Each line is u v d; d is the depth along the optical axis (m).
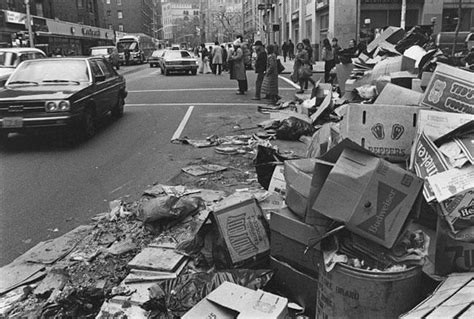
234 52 16.08
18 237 4.65
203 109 12.96
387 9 28.17
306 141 8.16
